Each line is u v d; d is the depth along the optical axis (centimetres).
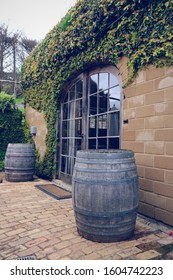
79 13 436
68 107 543
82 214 241
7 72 1931
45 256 209
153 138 299
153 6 296
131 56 330
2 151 720
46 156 600
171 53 275
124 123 351
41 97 636
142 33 312
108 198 229
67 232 262
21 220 301
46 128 607
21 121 764
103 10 370
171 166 274
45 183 546
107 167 232
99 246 227
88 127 466
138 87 324
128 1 328
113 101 397
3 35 1909
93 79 455
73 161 515
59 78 537
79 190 242
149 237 249
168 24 277
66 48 476
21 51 1989
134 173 245
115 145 387
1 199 403
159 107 291
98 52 401
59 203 380
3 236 252
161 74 289
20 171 556
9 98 739
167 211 278
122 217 233
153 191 298
